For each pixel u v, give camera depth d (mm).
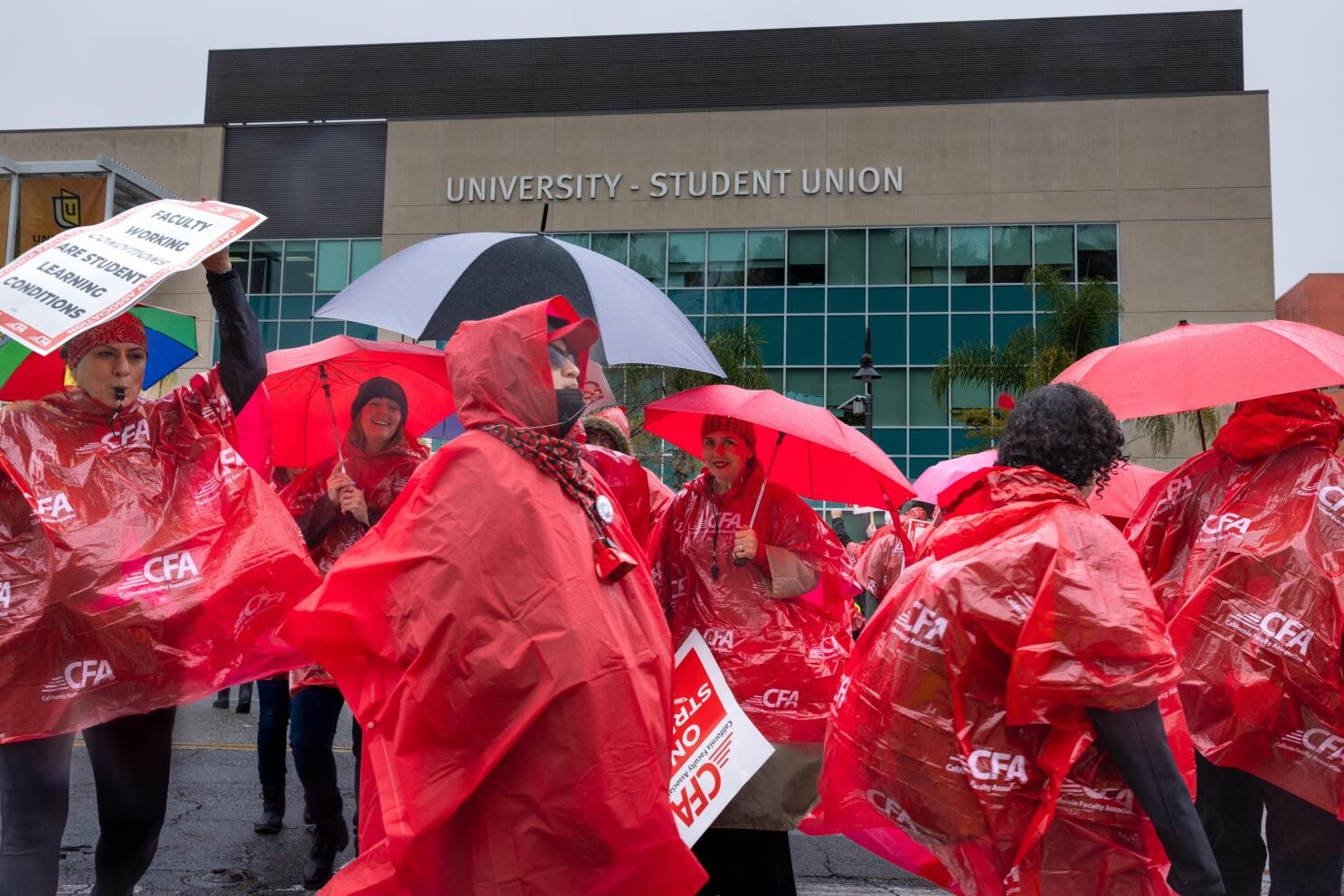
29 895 3369
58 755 3504
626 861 2605
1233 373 3791
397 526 2748
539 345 2797
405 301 4508
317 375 5461
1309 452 3863
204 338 35000
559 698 2562
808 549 4484
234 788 7105
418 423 5746
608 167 40094
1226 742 3701
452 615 2590
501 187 40438
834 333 38688
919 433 38000
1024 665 2486
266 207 41406
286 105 49219
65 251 3381
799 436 4328
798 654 4398
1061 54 45062
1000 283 38312
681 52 47219
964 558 2686
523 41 48156
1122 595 2518
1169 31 44500
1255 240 37688
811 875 5602
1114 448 2824
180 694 3643
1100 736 2508
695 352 4551
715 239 39500
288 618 2738
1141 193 38125
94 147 42094
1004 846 2613
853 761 2854
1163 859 2588
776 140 39469
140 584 3602
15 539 3557
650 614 2863
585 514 2811
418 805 2572
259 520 3842
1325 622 3617
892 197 38875
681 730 3984
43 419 3635
